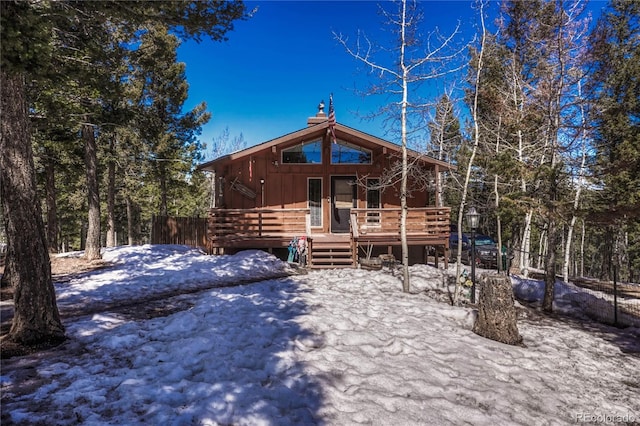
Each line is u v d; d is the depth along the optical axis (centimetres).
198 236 1920
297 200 1479
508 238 1848
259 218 1341
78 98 1064
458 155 1403
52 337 496
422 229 1416
